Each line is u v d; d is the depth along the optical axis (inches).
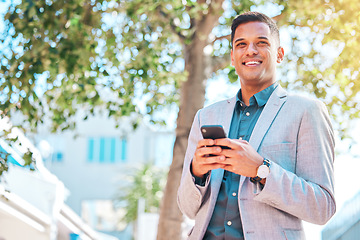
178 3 213.2
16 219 261.7
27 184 259.3
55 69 210.7
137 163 1030.4
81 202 1009.5
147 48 225.0
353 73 214.4
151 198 1000.9
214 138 69.7
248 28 82.2
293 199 69.4
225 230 74.8
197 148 71.4
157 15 236.2
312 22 225.6
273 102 79.9
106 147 1024.2
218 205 77.2
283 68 248.1
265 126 77.4
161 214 217.5
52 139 1002.7
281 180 69.6
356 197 285.6
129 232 1029.2
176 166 219.8
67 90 243.3
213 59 244.5
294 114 77.0
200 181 77.8
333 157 78.0
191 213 80.4
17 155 225.1
